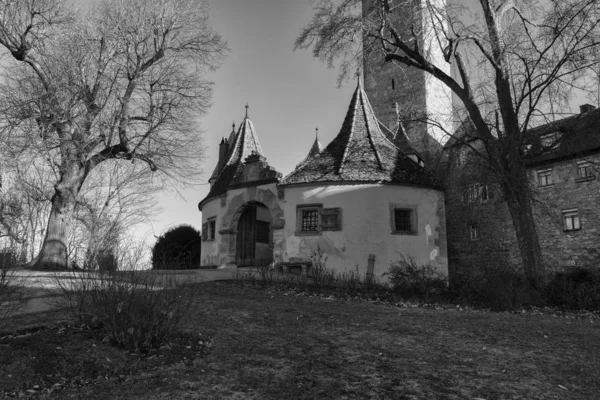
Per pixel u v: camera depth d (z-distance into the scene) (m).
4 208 17.14
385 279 15.98
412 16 17.42
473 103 16.14
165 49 21.22
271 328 7.12
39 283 9.24
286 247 17.33
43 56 18.42
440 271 17.22
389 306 10.38
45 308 7.08
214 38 22.97
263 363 5.36
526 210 14.65
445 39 18.02
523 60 14.39
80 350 5.16
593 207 22.45
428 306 11.02
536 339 7.00
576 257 22.97
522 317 9.50
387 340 6.65
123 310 5.48
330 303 10.12
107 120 19.09
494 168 15.20
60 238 17.66
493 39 15.55
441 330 7.45
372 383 4.80
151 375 4.72
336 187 16.98
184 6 21.41
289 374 5.02
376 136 19.33
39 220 20.06
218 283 12.31
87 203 19.33
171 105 20.55
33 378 4.41
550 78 14.07
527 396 4.57
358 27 16.58
